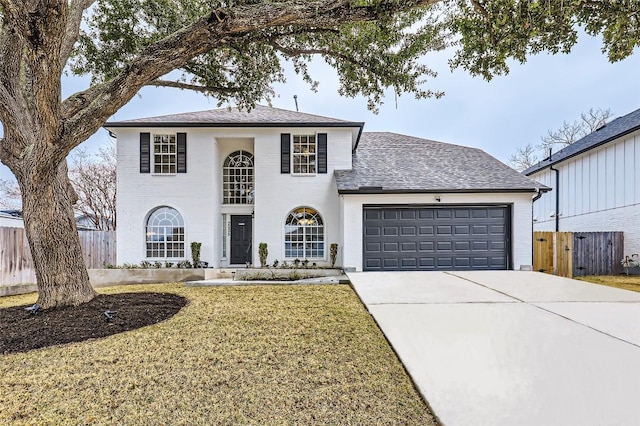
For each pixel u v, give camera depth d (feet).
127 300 21.48
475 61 22.54
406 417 8.86
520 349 12.71
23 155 18.42
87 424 8.75
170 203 41.86
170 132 42.22
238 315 18.80
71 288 19.67
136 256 41.06
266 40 23.72
